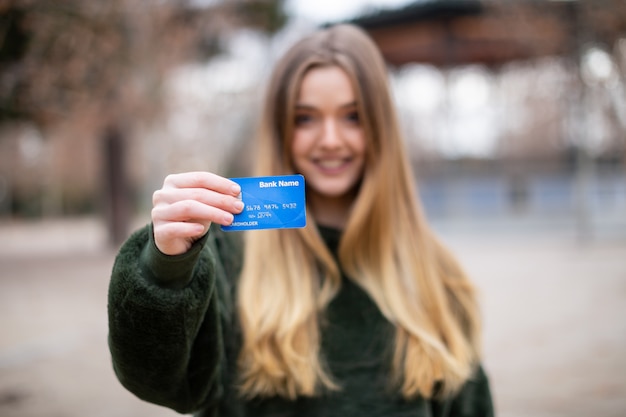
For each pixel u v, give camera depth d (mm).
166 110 13797
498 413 4020
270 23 15695
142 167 29344
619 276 9547
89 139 24641
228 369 1567
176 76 13742
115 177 16469
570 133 18828
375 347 1606
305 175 1758
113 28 11133
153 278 1195
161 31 12273
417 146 22719
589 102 11125
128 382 1297
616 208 18234
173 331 1215
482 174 18797
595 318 6773
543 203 18625
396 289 1675
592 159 18312
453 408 1729
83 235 24828
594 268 10508
